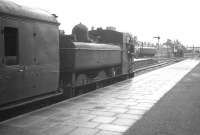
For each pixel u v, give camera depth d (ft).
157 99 30.68
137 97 31.91
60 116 22.53
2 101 20.39
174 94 34.24
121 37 50.96
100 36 52.01
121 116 22.79
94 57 37.63
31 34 23.85
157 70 75.72
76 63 32.09
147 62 107.55
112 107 26.30
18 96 22.27
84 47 34.37
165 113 23.98
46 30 26.35
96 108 25.75
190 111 24.79
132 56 57.57
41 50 25.44
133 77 56.54
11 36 22.16
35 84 24.64
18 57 22.17
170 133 18.39
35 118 21.80
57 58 28.58
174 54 223.51
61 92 29.81
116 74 50.14
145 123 20.72
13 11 21.42
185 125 20.29
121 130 18.95
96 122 20.90
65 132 18.39
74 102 28.58
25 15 22.88
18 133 18.04
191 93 35.01
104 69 44.27
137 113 23.90
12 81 21.39
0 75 19.94
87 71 37.40
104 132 18.47
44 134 17.93
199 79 52.26
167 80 50.52
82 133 18.21
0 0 20.84
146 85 43.04
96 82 41.45
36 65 24.67
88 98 31.07
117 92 35.63
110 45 46.19
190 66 93.35
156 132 18.58
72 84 32.42
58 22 28.55
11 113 25.40
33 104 27.96
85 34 40.16
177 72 68.64
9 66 21.01
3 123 20.33
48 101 30.25
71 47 31.68
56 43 28.35
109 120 21.50
